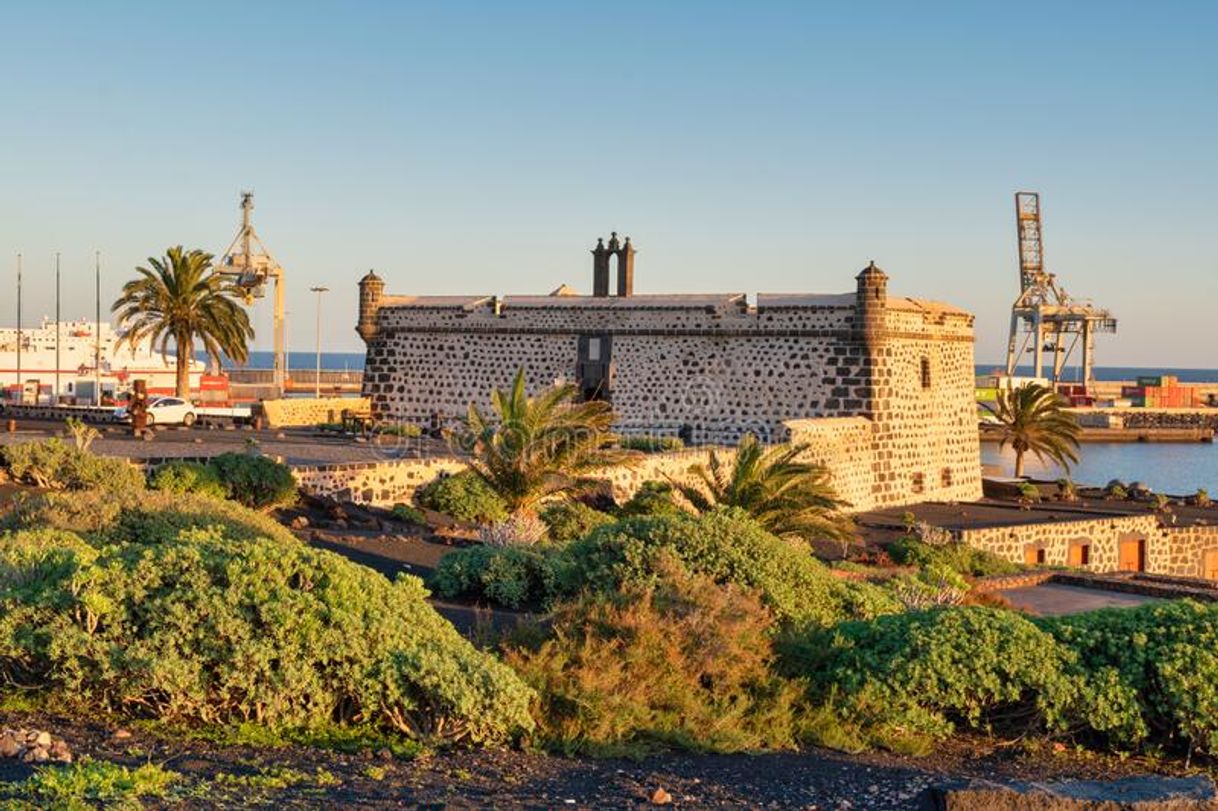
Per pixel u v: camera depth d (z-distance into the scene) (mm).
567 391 30750
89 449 34500
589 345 52938
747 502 30031
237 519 19219
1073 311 167000
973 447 56438
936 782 11859
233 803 9344
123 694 11312
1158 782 11094
